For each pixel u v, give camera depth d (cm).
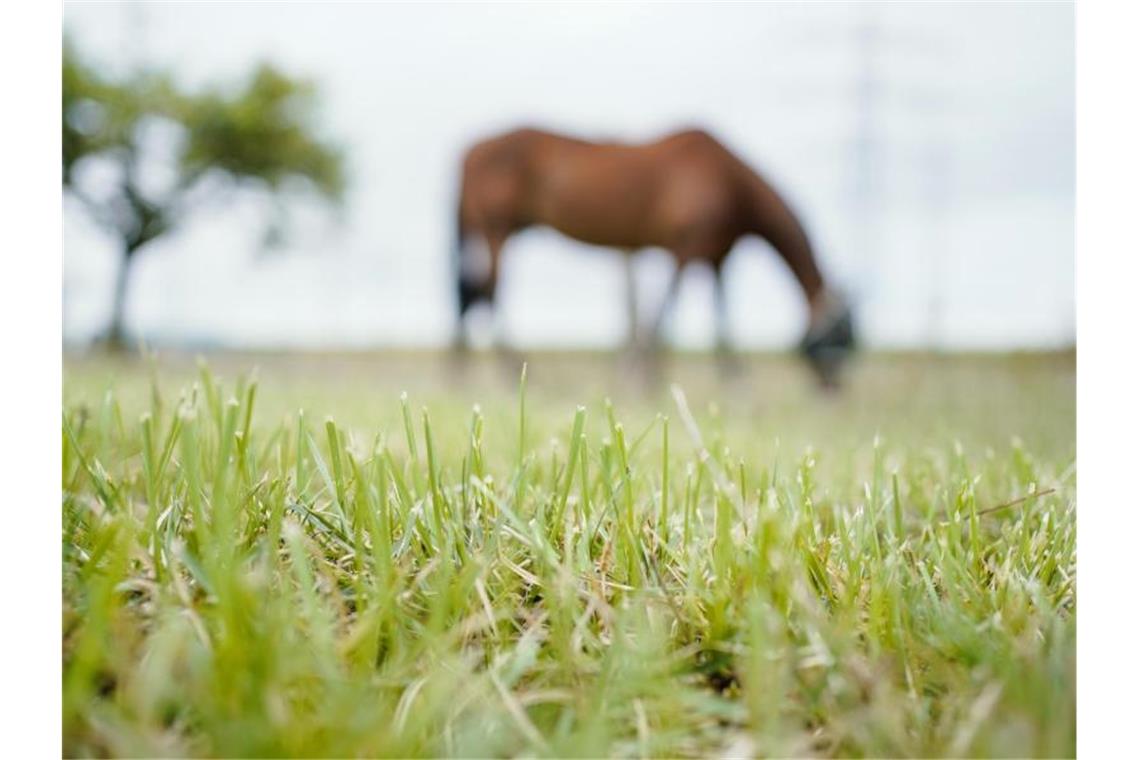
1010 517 105
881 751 56
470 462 90
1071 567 87
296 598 70
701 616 71
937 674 64
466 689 59
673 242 444
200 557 72
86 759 53
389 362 510
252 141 886
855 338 393
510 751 57
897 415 256
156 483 82
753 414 265
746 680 62
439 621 62
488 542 78
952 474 116
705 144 446
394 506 88
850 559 82
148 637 63
